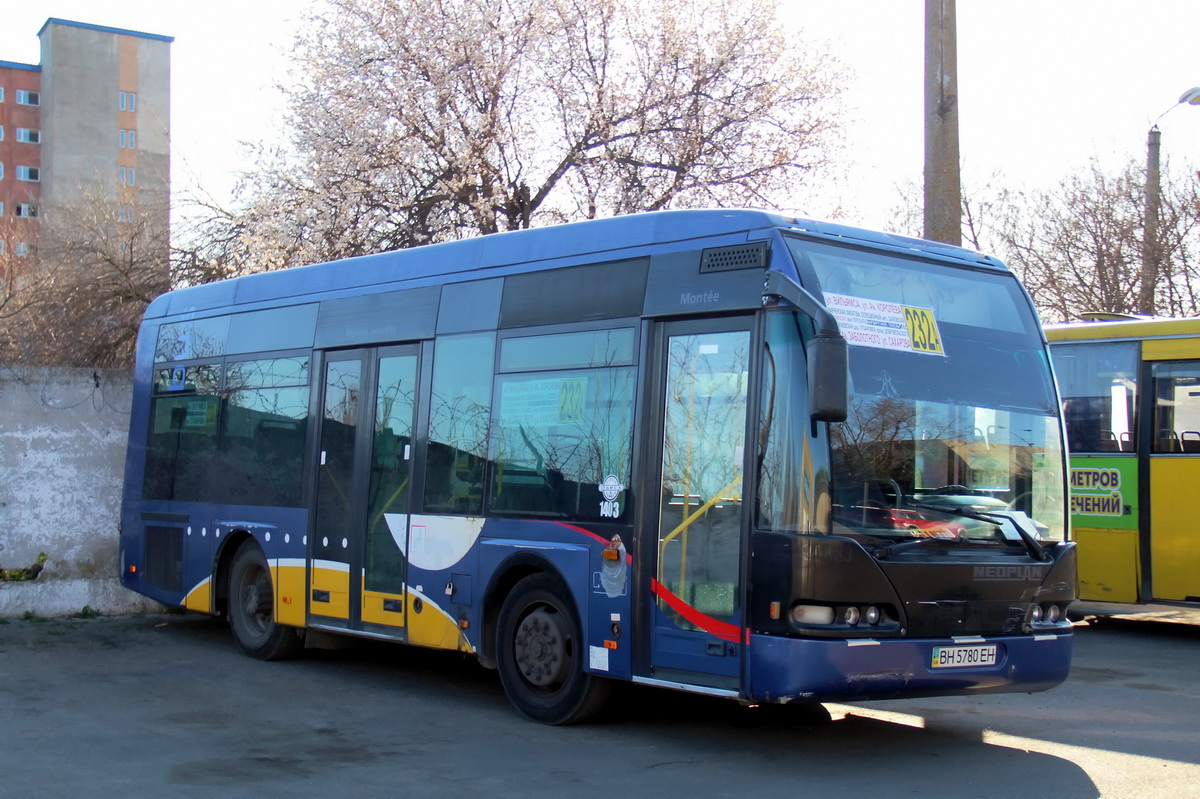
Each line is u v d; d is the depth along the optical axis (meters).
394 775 6.82
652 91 22.48
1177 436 13.57
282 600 10.81
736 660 6.92
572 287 8.45
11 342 22.31
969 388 7.63
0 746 7.50
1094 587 14.07
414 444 9.55
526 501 8.47
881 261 7.57
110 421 13.96
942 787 6.61
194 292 12.86
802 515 6.73
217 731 8.04
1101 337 14.28
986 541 7.30
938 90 13.28
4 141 75.94
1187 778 6.85
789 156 22.31
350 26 22.28
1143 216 25.28
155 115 31.92
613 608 7.69
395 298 10.05
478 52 21.75
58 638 12.17
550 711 8.20
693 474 7.37
